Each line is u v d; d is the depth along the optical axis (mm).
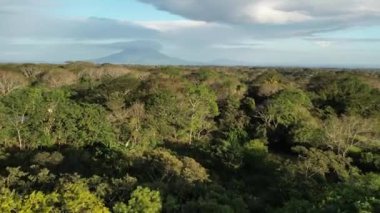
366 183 27484
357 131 55500
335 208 22656
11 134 48938
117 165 38844
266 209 31938
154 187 29406
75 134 48375
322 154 42219
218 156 47188
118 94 64562
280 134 59562
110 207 26297
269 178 41906
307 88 88312
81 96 71188
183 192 30219
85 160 42156
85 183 27516
